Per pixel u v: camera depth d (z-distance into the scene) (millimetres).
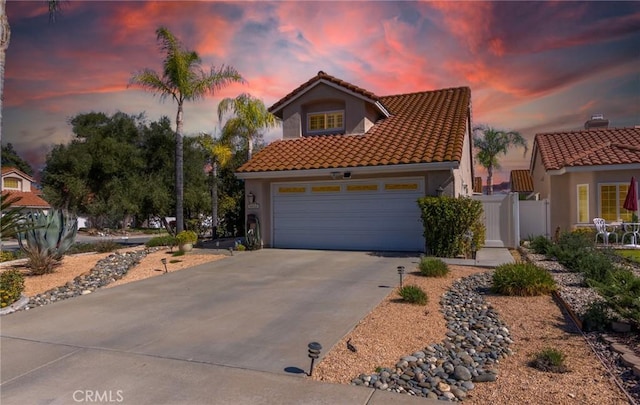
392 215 14508
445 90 20156
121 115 34469
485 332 6121
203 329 6504
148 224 47906
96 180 36688
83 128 35344
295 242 15797
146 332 6402
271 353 5434
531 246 15430
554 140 22750
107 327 6695
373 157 14234
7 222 10062
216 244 18203
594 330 6020
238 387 4480
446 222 12781
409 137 15383
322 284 9469
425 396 4258
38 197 43625
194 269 11938
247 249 15711
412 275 10203
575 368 4805
